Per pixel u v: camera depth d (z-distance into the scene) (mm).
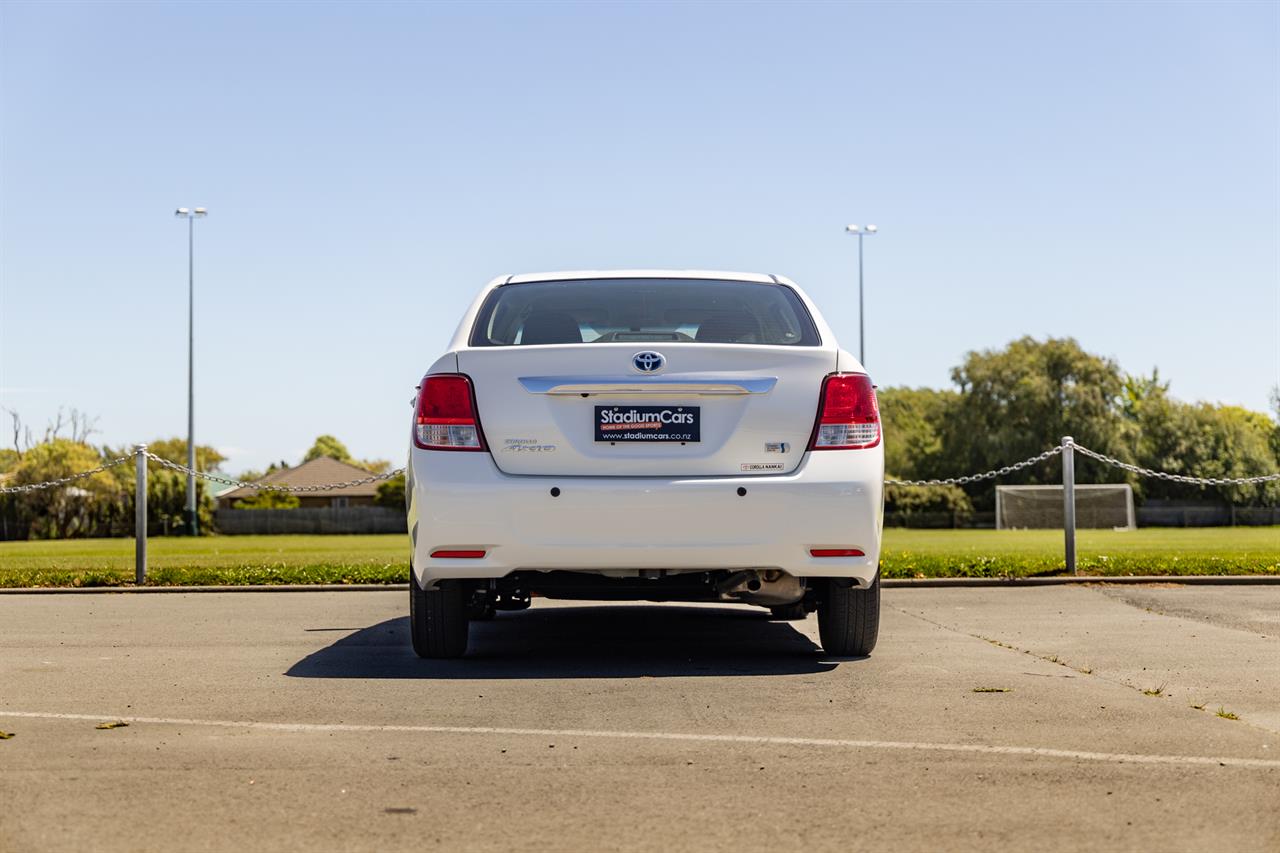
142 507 10008
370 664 5438
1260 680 4926
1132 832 2824
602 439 5004
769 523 4980
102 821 2926
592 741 3771
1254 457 60500
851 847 2723
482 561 4996
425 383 5121
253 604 8500
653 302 5590
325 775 3359
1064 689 4672
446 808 3037
